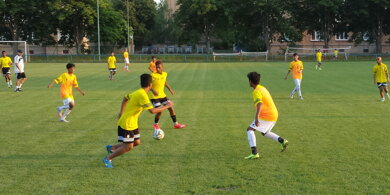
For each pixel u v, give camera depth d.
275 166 7.03
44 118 11.86
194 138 9.23
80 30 57.56
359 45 64.50
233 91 18.00
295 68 15.38
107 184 6.23
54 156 7.82
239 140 8.98
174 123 10.38
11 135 9.66
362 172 6.64
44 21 54.47
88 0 54.66
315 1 51.66
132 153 7.98
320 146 8.36
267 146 8.42
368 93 17.06
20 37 58.31
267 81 22.59
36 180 6.45
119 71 32.25
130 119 6.98
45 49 67.56
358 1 51.09
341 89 18.59
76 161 7.48
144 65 41.94
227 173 6.68
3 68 20.39
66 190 5.99
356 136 9.23
